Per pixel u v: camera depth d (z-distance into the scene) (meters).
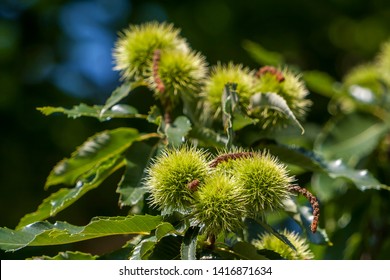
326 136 6.43
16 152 9.48
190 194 3.68
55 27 10.27
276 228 4.68
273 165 3.82
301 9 10.48
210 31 10.42
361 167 6.34
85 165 4.59
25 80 9.91
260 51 6.17
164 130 4.27
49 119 9.65
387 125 6.42
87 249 9.62
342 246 5.95
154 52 4.58
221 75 4.48
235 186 3.67
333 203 6.07
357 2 10.56
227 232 3.88
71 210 9.48
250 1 10.47
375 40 10.83
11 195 9.37
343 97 6.76
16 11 10.24
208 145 4.36
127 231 3.71
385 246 5.94
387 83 6.78
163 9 10.48
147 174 4.28
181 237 3.80
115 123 9.51
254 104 4.35
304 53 10.62
